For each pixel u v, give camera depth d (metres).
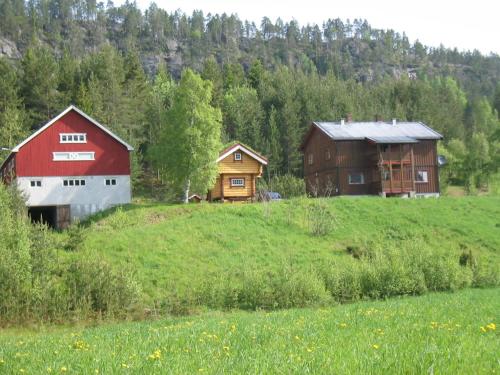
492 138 104.25
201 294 26.69
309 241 40.50
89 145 52.59
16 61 152.88
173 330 14.24
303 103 115.00
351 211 47.41
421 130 63.97
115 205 51.59
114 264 32.50
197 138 50.25
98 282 24.28
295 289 25.69
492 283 31.08
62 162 51.91
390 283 27.16
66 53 121.94
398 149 59.50
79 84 95.25
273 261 35.94
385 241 41.78
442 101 149.50
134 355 8.86
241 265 34.47
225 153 57.09
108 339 12.33
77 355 9.38
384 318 14.36
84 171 52.28
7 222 25.70
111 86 92.75
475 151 94.19
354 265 28.94
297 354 8.27
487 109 150.62
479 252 41.75
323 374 6.80
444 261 30.06
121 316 23.89
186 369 7.48
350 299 26.84
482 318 13.82
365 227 44.44
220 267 34.00
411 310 16.66
